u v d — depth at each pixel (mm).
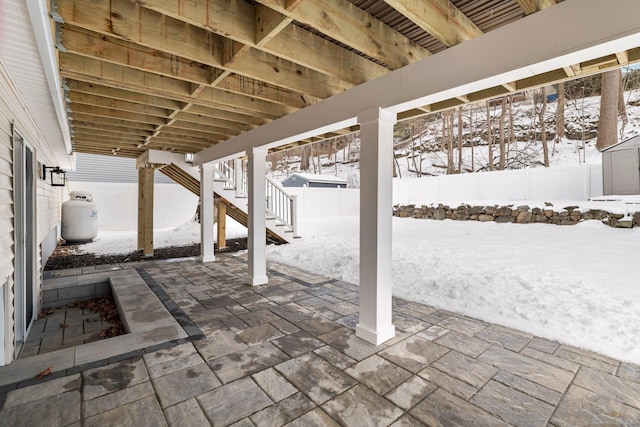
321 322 3066
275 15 1910
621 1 1450
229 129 4527
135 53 2375
